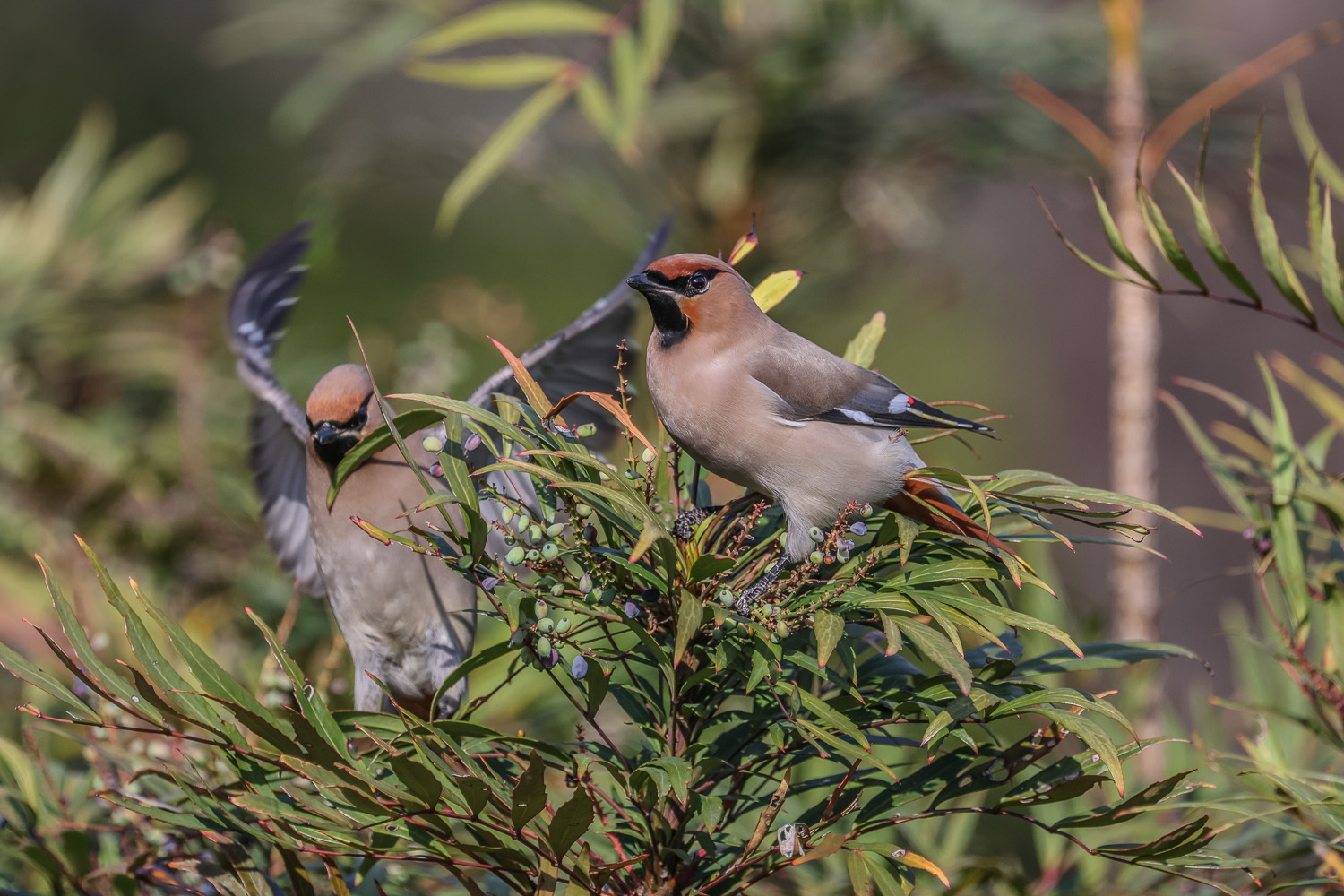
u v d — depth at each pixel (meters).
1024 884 5.59
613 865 3.85
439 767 3.73
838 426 5.28
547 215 17.83
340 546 5.57
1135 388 7.18
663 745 4.29
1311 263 6.27
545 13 7.31
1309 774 5.05
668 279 5.45
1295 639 5.26
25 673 3.71
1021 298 16.09
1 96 19.23
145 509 8.62
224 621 7.88
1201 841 3.89
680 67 10.67
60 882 4.94
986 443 16.31
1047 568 6.52
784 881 5.66
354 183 11.47
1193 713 6.56
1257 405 13.35
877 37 10.36
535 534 3.98
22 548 8.42
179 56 20.23
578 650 3.88
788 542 5.04
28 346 10.18
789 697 3.90
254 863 4.42
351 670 7.20
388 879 5.07
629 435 4.29
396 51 10.61
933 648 3.78
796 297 10.69
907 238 10.76
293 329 11.83
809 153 10.65
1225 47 11.43
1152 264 7.20
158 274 10.98
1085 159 10.44
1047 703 3.84
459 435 4.12
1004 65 10.08
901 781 4.20
